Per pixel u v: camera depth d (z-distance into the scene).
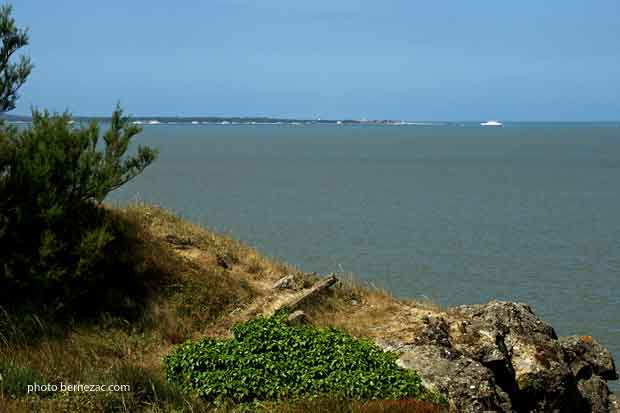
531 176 104.75
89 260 13.09
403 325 14.95
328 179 95.56
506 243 44.25
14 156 13.02
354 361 11.65
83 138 13.62
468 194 77.44
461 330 15.12
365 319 15.50
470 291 31.30
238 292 15.88
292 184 86.62
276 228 48.47
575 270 36.06
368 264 36.72
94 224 14.15
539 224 53.34
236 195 70.88
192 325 14.45
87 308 13.84
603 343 24.30
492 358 14.47
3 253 12.91
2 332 12.43
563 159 154.62
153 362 12.71
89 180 13.78
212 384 11.01
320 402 10.43
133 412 10.37
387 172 111.94
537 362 14.99
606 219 56.81
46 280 12.73
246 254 18.44
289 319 14.52
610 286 32.59
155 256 15.65
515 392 14.76
